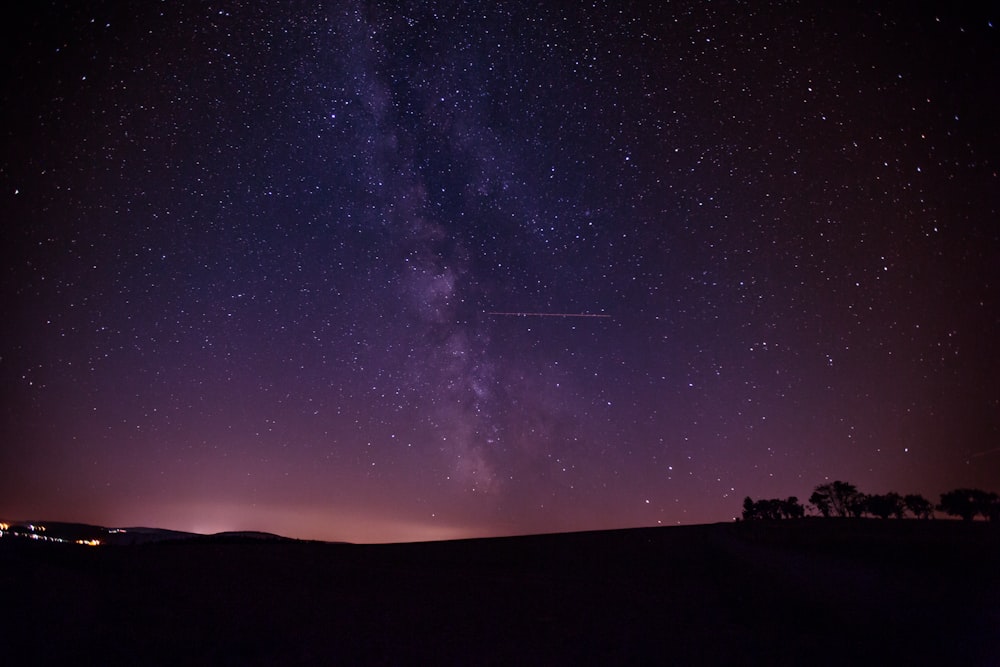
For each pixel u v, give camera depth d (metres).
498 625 8.85
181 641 7.52
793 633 8.30
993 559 12.73
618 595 11.11
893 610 9.04
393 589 11.45
